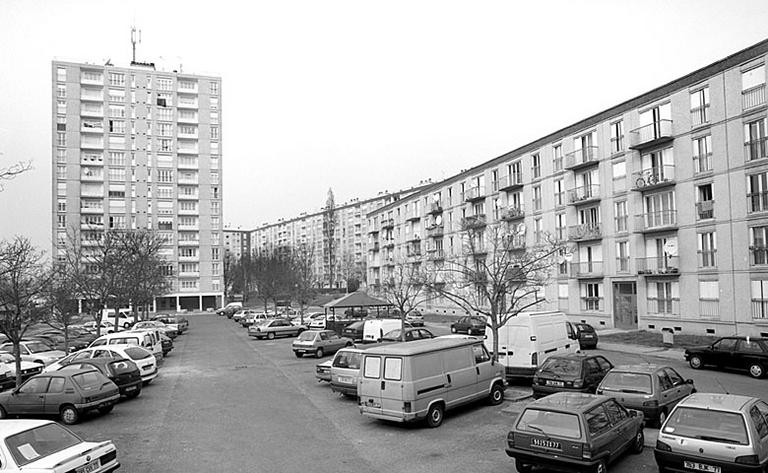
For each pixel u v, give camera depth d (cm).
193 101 9225
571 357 1548
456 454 1126
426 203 6400
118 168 8662
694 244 3092
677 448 882
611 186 3694
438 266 5169
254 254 13338
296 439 1264
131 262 4150
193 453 1163
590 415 941
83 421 1474
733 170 2869
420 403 1318
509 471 1015
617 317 3669
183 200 9062
